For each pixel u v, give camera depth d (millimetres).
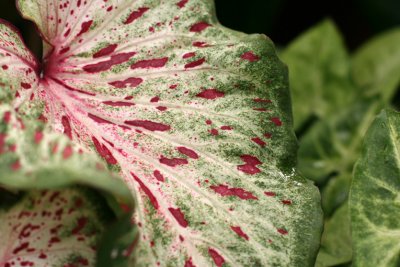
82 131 375
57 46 396
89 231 353
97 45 396
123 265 328
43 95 376
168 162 378
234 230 371
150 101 389
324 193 527
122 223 330
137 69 393
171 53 397
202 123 388
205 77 395
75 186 346
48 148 317
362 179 401
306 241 375
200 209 372
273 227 375
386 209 399
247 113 393
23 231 351
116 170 369
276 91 397
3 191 346
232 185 380
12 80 362
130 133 381
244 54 399
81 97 386
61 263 354
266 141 390
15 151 314
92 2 397
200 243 366
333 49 628
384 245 396
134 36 397
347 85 625
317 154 559
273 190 382
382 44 661
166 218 366
